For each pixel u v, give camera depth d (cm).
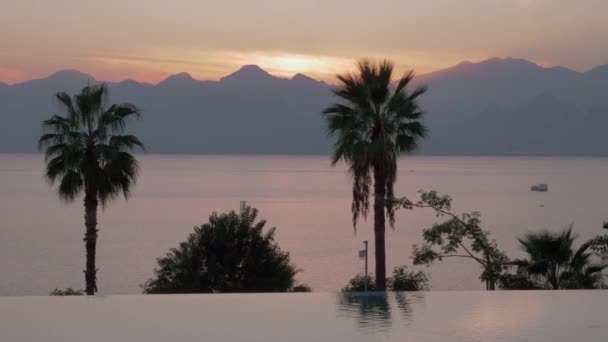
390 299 1325
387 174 2023
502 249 6438
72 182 2131
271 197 15225
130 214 10975
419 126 2044
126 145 2211
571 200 14975
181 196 15300
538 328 1115
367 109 2031
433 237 1802
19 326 1099
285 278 2066
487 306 1273
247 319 1159
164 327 1098
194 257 2017
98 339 1029
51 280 4912
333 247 6956
